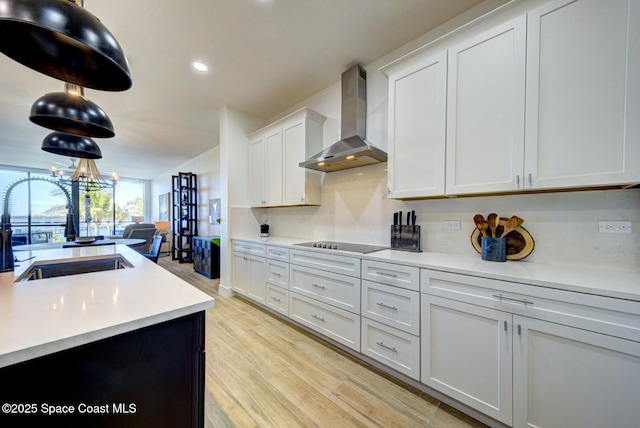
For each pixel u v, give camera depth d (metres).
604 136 1.21
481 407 1.37
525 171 1.42
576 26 1.28
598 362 1.07
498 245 1.65
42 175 7.66
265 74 2.71
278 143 3.16
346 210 2.75
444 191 1.73
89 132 1.51
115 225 9.09
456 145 1.68
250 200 3.71
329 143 2.95
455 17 1.96
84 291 1.09
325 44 2.25
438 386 1.53
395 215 2.26
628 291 1.02
